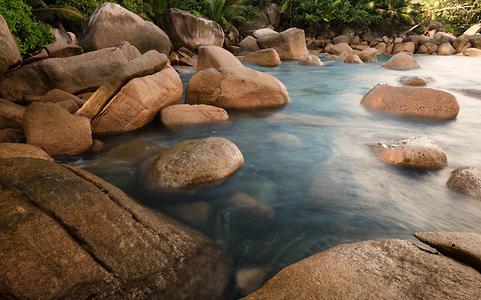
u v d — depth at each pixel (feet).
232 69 22.61
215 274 7.64
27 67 20.26
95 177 9.07
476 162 14.58
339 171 13.69
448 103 20.79
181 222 9.66
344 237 9.52
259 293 6.33
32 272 5.88
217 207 10.82
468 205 11.06
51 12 32.40
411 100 21.61
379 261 6.89
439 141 17.42
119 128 17.12
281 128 19.17
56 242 6.45
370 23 82.48
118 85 16.97
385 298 5.84
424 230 9.86
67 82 21.36
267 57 46.19
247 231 9.70
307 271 6.70
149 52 19.29
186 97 22.36
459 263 6.83
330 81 34.91
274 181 12.79
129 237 7.19
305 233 9.70
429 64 51.37
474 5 92.84
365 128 19.30
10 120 15.53
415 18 87.20
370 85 32.65
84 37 33.06
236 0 67.77
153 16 50.42
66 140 13.91
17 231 6.39
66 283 5.96
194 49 47.62
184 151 12.01
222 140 13.05
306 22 82.89
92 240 6.79
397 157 13.85
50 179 8.05
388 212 10.82
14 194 7.30
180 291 6.87
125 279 6.42
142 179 11.93
